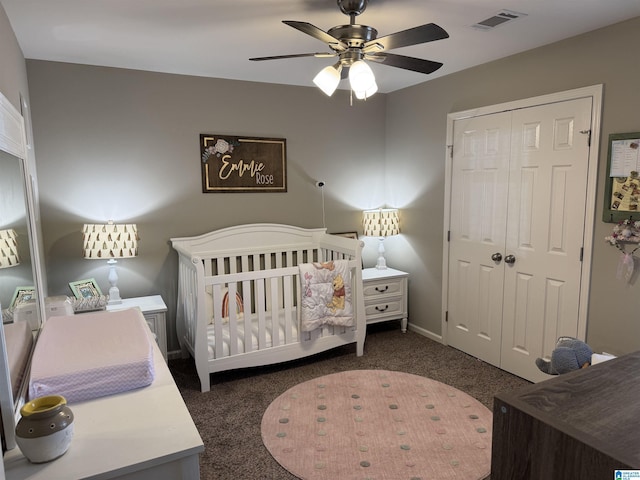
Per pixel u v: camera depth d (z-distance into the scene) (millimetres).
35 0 2037
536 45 2869
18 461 1169
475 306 3543
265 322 3369
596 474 599
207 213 3699
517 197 3119
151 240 3516
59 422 1176
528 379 3137
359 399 2887
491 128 3281
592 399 730
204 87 3588
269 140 3881
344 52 2061
